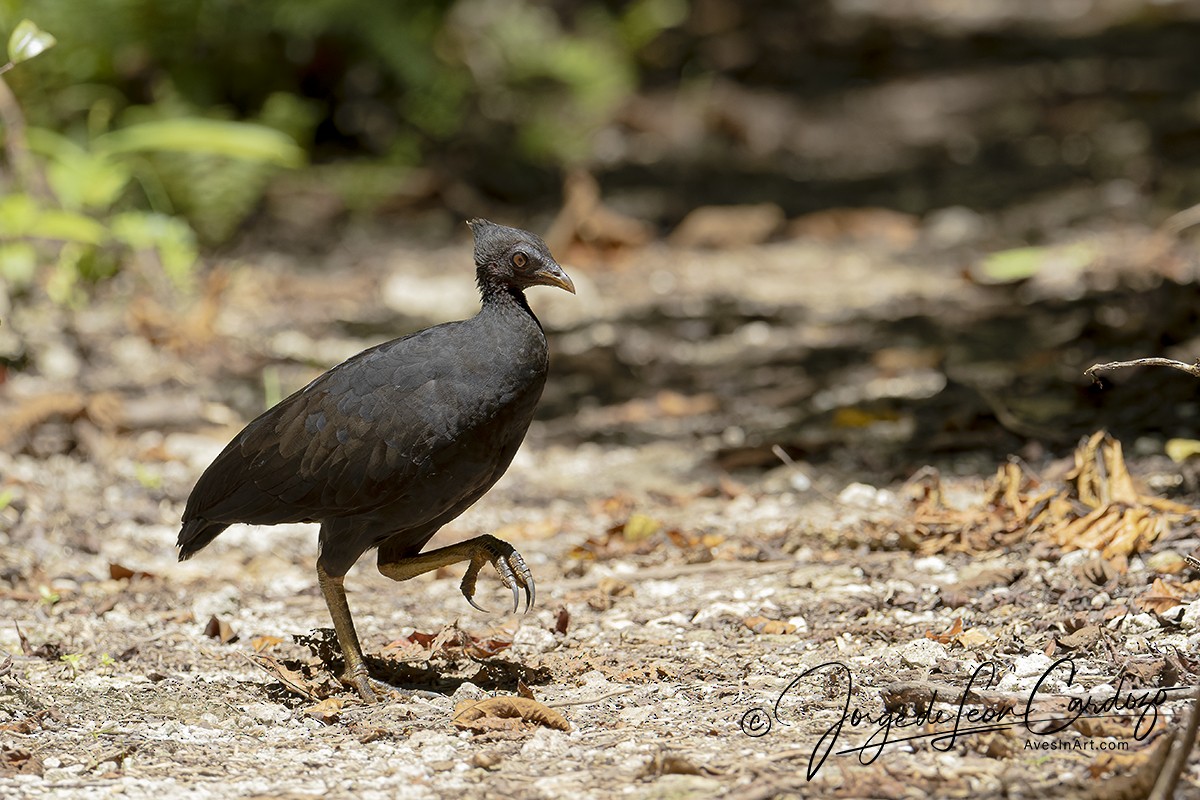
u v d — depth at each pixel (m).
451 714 7.03
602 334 15.76
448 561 7.39
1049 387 12.18
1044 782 5.71
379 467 7.01
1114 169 22.27
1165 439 10.68
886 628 7.72
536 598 8.89
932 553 8.80
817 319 15.93
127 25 18.91
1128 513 8.42
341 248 19.16
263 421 7.35
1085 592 7.81
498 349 7.05
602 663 7.60
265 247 18.80
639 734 6.55
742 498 10.81
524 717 6.75
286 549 10.29
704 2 32.69
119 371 13.81
